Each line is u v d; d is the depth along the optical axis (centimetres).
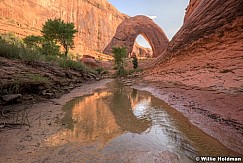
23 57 887
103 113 539
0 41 897
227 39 1402
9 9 4409
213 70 1161
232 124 421
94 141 323
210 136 376
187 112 584
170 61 2352
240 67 945
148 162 254
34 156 257
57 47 2258
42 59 1151
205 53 1588
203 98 715
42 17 5688
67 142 313
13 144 290
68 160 250
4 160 240
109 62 5822
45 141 312
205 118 498
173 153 291
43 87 715
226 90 721
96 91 1080
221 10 1700
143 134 376
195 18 2306
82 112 539
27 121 407
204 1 2350
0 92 498
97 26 8625
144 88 1412
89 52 6819
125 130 395
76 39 6384
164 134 382
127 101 783
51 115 477
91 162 247
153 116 533
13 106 504
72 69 1612
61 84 957
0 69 600
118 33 9519
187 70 1552
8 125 370
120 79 2745
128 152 282
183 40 2336
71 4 7256
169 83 1420
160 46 8956
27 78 642
